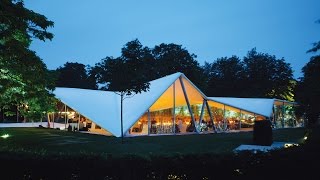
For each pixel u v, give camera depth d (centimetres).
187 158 720
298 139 2155
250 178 751
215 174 729
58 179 678
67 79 6738
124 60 1811
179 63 5406
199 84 5497
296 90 4481
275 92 6319
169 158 710
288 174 780
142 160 693
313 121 2072
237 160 745
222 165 734
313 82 1944
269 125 1788
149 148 1517
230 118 3170
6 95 1330
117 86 1784
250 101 3434
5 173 680
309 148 816
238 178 743
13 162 681
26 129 2589
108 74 1819
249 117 3288
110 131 2083
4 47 1084
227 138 2114
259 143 1766
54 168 679
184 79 2648
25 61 1188
